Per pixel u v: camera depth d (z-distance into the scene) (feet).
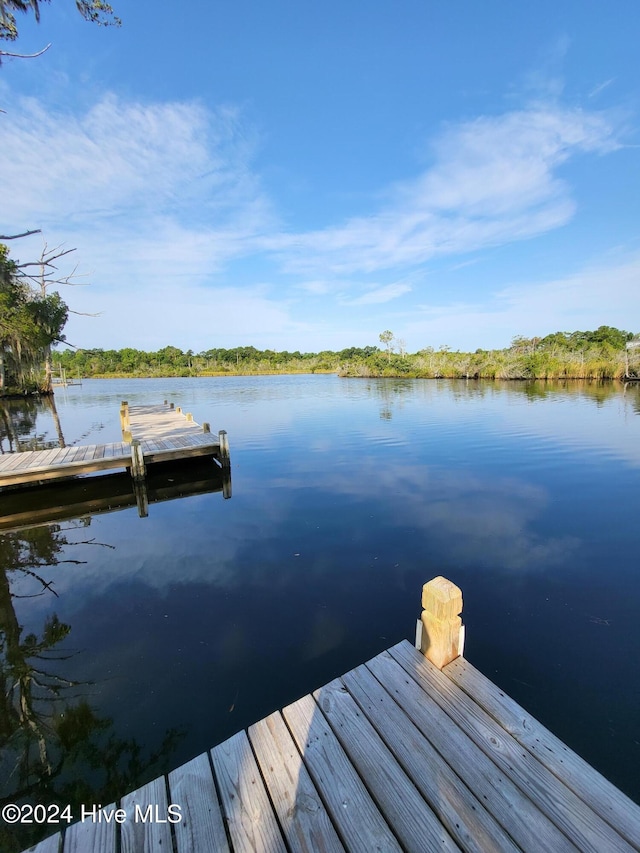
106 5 14.58
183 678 9.45
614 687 8.87
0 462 24.91
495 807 5.12
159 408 59.67
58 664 10.00
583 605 12.00
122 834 5.00
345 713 6.65
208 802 5.34
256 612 11.96
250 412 58.23
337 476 26.14
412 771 5.63
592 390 78.13
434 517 18.94
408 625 11.23
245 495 23.13
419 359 147.74
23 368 81.66
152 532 18.40
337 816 5.08
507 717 6.40
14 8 13.60
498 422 44.32
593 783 5.35
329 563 14.83
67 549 16.81
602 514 19.04
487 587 13.02
